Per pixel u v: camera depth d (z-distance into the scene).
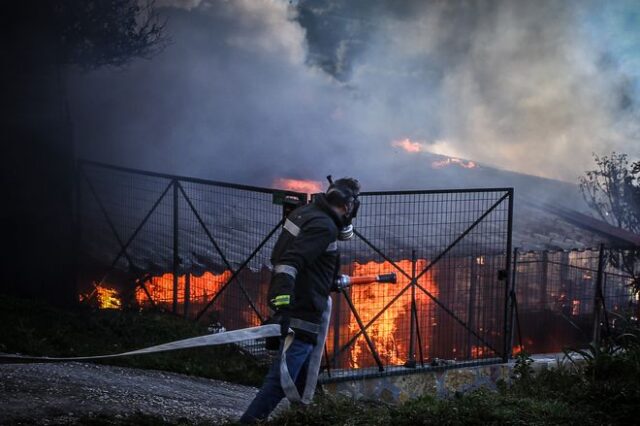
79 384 5.93
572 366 9.13
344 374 8.80
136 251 11.12
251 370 8.77
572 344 13.98
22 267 11.46
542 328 14.06
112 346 8.38
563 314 13.78
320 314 5.41
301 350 5.34
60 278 11.68
